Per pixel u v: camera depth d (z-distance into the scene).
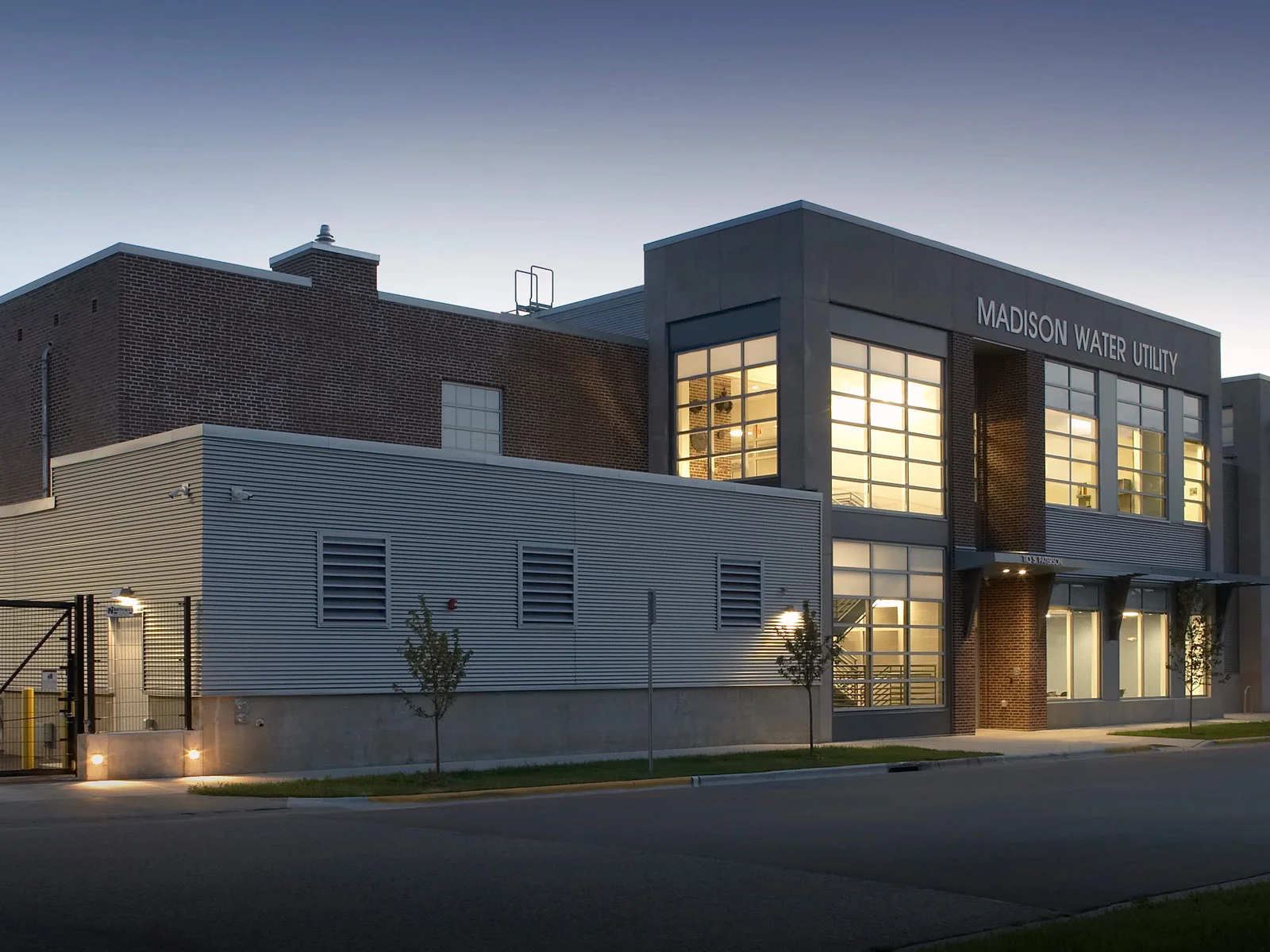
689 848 15.05
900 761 27.02
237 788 20.11
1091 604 41.16
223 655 22.84
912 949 10.06
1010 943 9.56
